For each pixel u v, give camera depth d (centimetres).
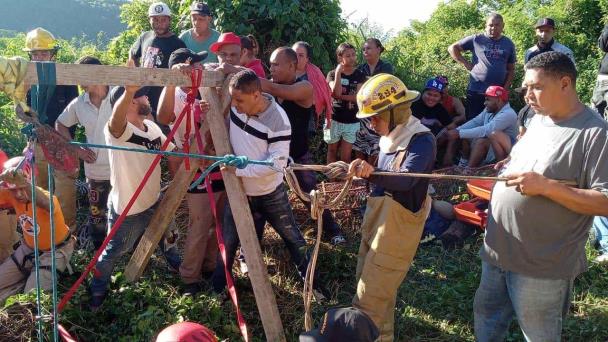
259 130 424
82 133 696
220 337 436
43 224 449
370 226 396
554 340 341
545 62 307
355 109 728
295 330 461
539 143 325
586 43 1300
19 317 411
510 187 334
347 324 241
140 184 424
